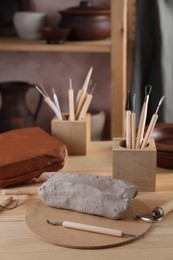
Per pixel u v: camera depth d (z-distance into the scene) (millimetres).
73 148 1728
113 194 1235
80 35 2814
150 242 1153
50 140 1623
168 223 1241
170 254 1105
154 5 2525
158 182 1498
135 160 1425
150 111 2660
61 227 1204
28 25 2863
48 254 1105
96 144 1854
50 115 3213
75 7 2844
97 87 3189
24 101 2812
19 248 1131
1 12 3062
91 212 1262
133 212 1284
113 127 2809
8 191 1396
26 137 1657
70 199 1278
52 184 1297
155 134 1697
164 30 2549
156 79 2605
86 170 1596
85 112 1732
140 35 2570
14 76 3193
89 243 1128
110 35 2879
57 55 3148
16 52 3146
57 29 2699
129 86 3010
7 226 1229
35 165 1482
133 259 1085
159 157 1575
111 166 1633
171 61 2602
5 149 1542
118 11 2639
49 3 3064
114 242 1131
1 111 2787
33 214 1271
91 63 3156
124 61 2746
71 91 1704
